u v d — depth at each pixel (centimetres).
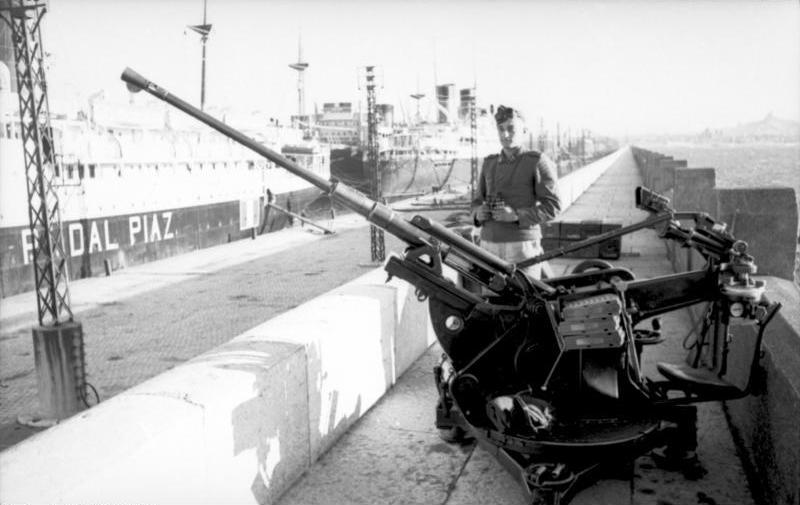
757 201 530
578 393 350
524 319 364
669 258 1141
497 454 355
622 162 8131
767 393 330
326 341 411
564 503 318
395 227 374
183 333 1595
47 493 208
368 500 359
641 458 399
